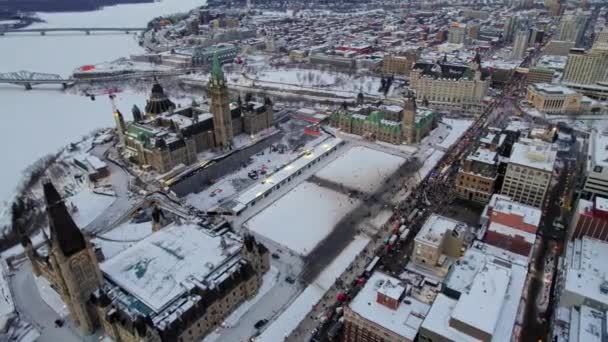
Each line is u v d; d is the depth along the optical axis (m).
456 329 84.38
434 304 91.81
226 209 162.12
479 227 147.25
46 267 118.75
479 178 161.25
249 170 199.75
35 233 149.38
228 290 109.94
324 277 127.44
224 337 106.12
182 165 189.62
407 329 87.38
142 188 175.88
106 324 102.75
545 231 146.88
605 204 129.88
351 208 164.88
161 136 190.75
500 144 186.00
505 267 99.94
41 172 195.25
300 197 174.12
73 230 96.12
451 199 168.50
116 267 118.31
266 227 153.25
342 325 107.81
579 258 120.38
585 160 176.25
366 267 129.38
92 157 199.38
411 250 137.38
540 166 151.75
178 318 98.25
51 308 115.25
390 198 171.12
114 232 149.38
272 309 115.12
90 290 104.25
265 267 126.94
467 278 101.44
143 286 110.50
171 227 139.38
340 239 145.88
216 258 121.94
